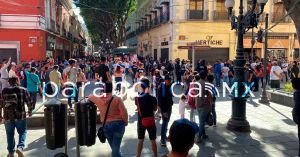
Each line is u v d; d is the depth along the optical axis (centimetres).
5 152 747
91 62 2722
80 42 7056
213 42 3344
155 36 4309
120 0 4347
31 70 1154
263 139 857
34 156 718
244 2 3269
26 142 820
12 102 670
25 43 2591
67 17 4719
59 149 767
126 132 918
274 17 3341
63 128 620
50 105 604
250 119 1097
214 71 2114
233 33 3353
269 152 752
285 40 3391
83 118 610
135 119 1087
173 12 3325
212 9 3325
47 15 2948
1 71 1267
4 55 2573
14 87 679
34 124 966
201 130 825
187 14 3306
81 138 615
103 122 596
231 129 941
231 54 3366
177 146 259
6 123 675
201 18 3331
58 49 3672
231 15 1016
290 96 1334
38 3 2645
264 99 1422
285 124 1024
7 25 2550
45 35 2789
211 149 772
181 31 3334
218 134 902
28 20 2580
